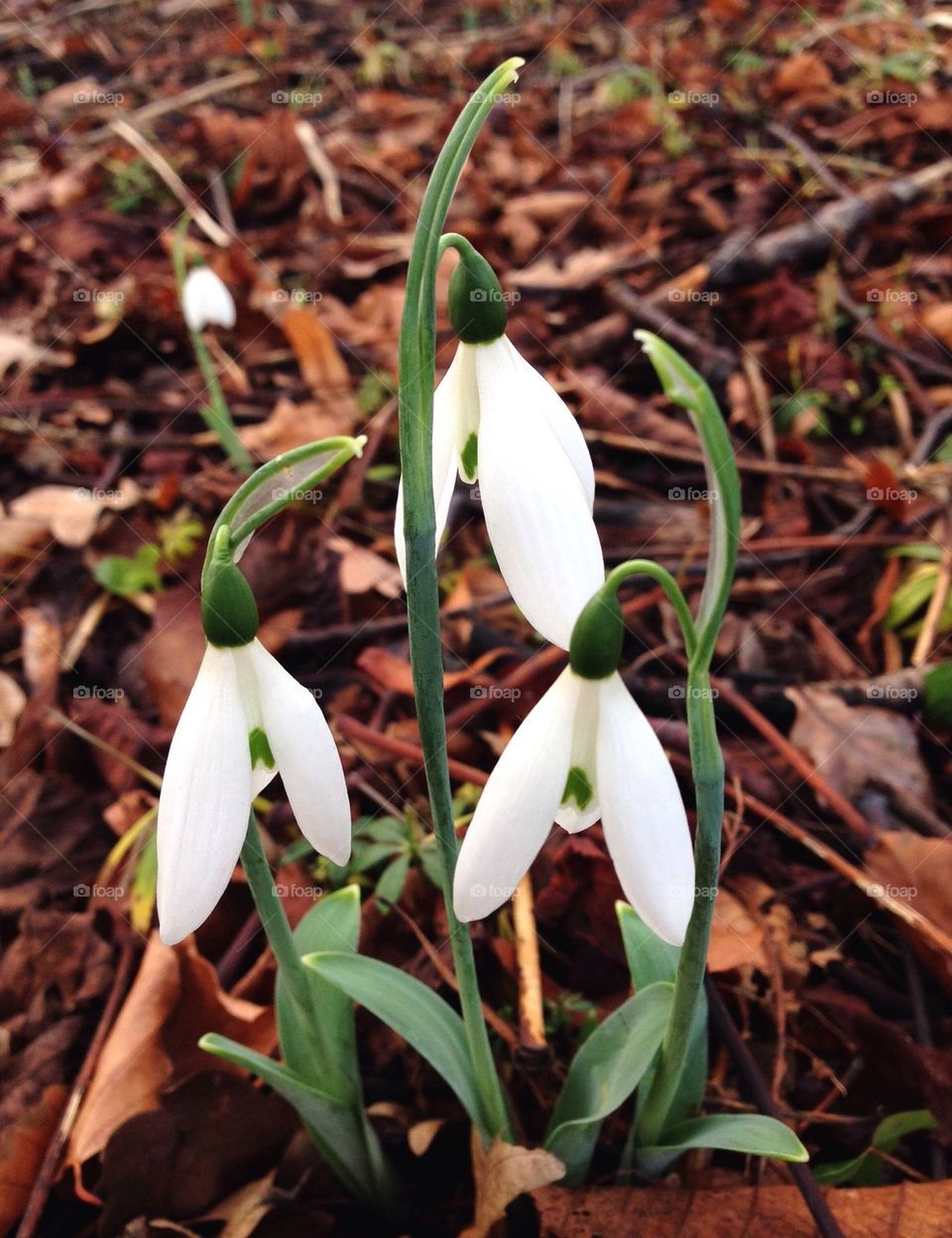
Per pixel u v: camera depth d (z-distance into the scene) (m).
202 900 0.11
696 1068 0.15
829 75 0.53
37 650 0.28
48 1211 0.18
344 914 0.16
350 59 0.62
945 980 0.19
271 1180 0.17
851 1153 0.17
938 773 0.24
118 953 0.21
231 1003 0.19
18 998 0.21
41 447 0.35
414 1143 0.17
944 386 0.35
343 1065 0.16
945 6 0.60
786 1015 0.19
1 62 0.64
